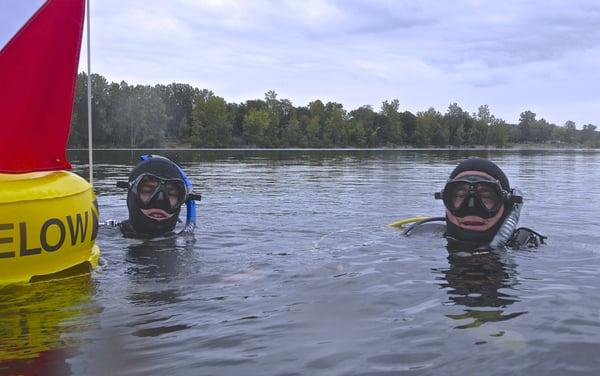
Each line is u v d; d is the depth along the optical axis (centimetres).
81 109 6012
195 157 3350
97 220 440
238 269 427
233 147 7994
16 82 379
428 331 288
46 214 377
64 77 402
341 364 247
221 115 7862
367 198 976
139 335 281
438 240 548
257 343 272
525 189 1212
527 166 2409
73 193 408
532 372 239
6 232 356
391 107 9719
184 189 552
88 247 424
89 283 379
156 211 539
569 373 238
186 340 275
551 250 507
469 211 515
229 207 834
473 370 240
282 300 344
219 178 1474
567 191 1165
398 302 340
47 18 389
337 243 539
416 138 9506
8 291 354
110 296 349
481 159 534
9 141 379
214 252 493
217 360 251
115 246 513
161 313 317
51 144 401
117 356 255
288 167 2130
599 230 645
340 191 1102
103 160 2544
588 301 343
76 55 407
